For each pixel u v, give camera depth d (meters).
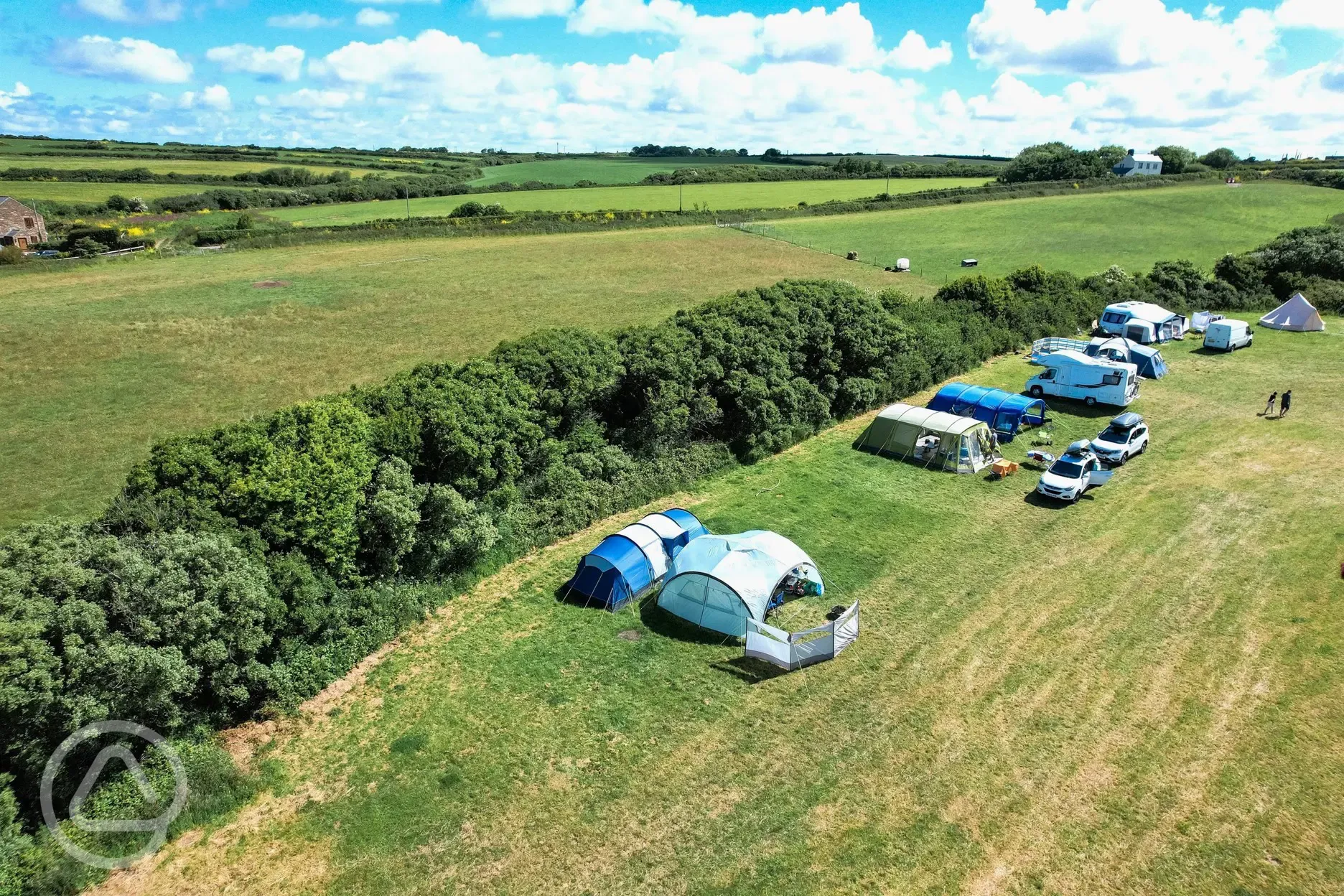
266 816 15.64
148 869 14.36
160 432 34.06
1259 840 14.52
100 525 18.11
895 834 14.88
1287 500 28.58
